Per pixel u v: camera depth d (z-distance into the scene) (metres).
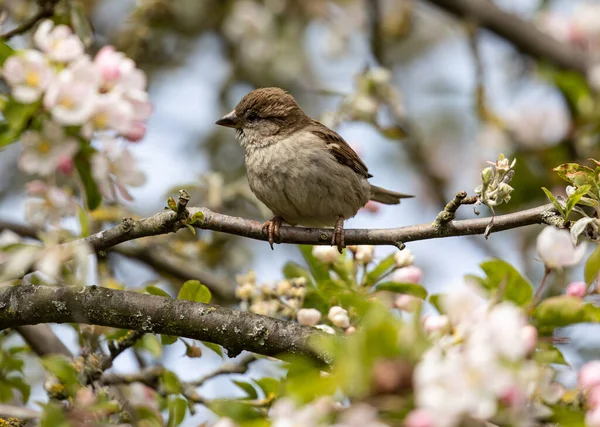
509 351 5.54
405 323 5.98
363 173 12.00
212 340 8.65
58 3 10.65
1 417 9.10
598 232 8.20
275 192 11.45
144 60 16.12
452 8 16.64
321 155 11.27
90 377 9.16
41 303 8.81
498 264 8.07
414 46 19.33
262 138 11.70
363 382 5.68
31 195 9.33
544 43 16.77
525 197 14.77
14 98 7.68
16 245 8.65
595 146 15.18
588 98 15.24
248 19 16.56
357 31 17.45
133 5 16.78
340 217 11.34
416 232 9.02
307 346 8.36
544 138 15.48
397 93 13.86
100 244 8.69
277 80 17.12
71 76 7.73
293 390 5.98
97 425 7.79
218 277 14.39
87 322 8.83
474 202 8.59
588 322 7.68
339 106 13.94
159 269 13.71
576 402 6.92
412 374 5.65
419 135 17.88
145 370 9.70
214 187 13.95
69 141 7.87
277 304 9.79
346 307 9.30
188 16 16.55
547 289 12.50
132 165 8.44
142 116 8.33
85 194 8.33
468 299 6.80
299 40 17.08
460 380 5.33
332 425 5.89
